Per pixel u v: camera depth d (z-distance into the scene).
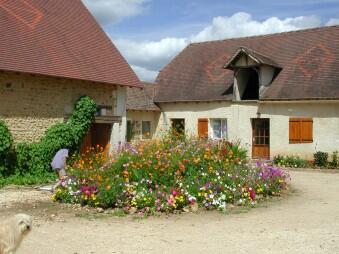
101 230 8.30
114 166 10.98
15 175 14.49
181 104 24.73
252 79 23.73
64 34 17.72
